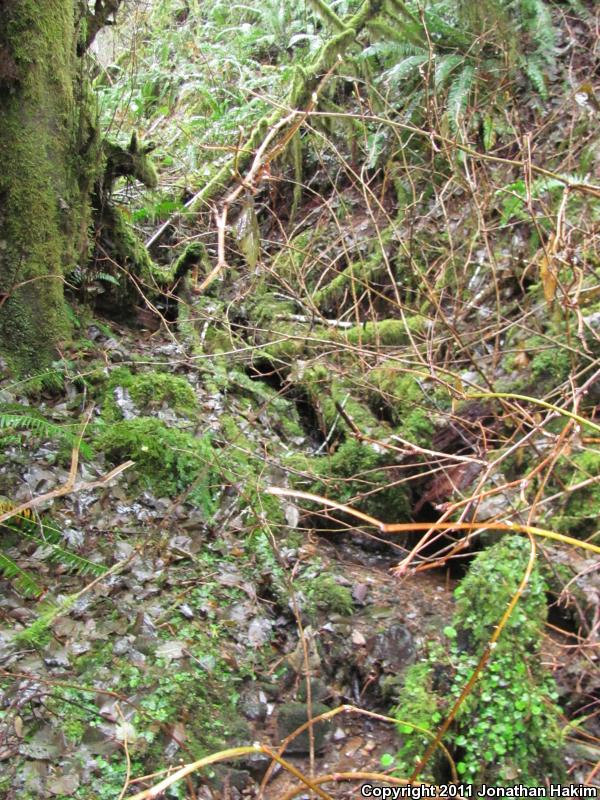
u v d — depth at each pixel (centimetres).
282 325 486
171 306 483
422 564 268
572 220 424
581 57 570
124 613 269
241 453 366
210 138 682
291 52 780
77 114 376
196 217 563
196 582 295
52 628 255
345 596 303
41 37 344
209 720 246
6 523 283
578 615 287
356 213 582
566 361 357
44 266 356
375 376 418
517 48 549
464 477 348
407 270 497
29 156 348
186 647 264
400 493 358
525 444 291
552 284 283
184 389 387
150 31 890
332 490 362
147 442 334
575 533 317
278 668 274
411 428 368
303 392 457
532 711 225
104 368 377
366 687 274
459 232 481
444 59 555
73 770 213
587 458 327
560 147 491
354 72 579
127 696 239
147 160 441
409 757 228
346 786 235
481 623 241
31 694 228
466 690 179
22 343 354
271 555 314
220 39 865
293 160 577
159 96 831
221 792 226
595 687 263
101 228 433
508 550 254
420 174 534
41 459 318
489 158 304
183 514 324
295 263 471
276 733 252
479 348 421
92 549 291
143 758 223
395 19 581
